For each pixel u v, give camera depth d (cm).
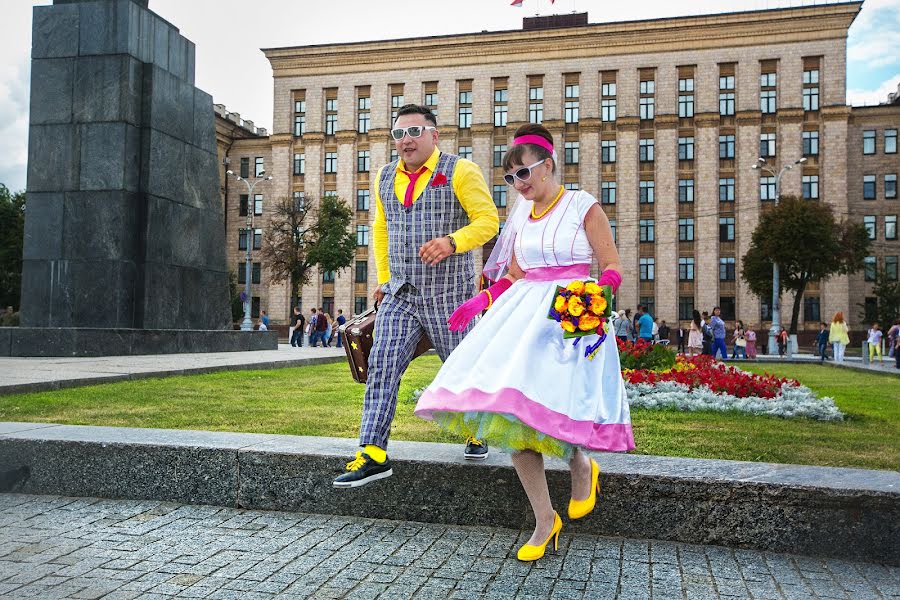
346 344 361
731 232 4488
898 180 4562
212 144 1535
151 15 1366
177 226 1406
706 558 303
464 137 4819
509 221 333
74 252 1287
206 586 268
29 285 1300
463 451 377
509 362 283
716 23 4484
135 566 288
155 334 1287
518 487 340
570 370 285
